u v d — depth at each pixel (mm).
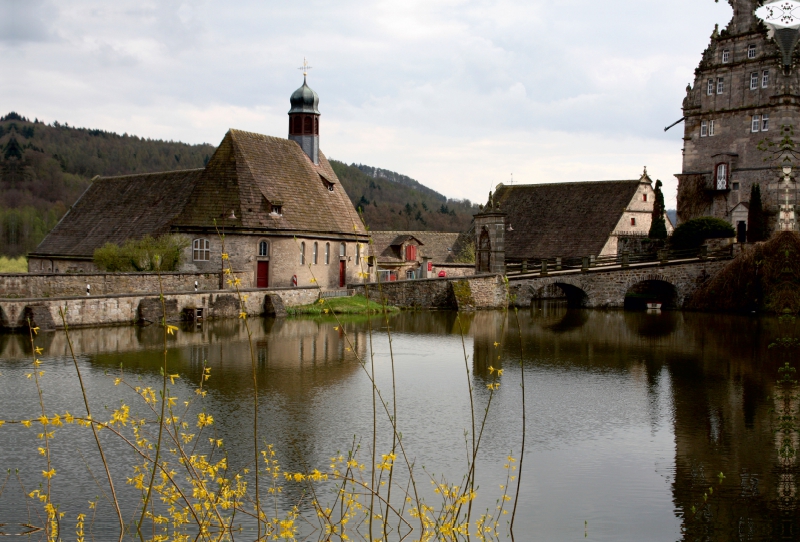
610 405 25844
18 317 38156
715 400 26609
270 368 30719
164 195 59812
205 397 25422
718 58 69000
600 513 16984
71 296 40188
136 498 16922
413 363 33000
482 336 41688
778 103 65250
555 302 65750
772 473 19391
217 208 54438
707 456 20609
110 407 23609
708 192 69500
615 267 59406
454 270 78875
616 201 75750
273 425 22406
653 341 40250
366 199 170500
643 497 17875
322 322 46781
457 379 29672
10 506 16422
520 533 15977
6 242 112375
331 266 59562
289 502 16938
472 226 92688
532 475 19141
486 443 21516
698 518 16781
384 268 82812
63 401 24375
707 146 69875
